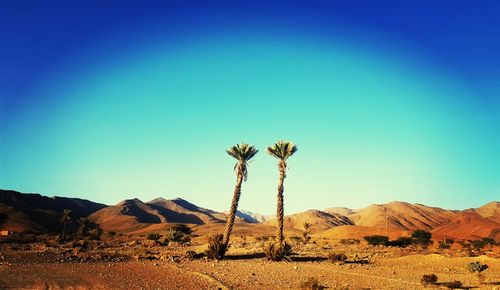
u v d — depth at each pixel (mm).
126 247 54844
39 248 45438
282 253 40125
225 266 33562
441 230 154875
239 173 42219
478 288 25594
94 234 90938
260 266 34344
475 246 85000
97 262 33406
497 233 124312
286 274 29781
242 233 145500
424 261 41938
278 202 42812
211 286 23188
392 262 41812
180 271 28906
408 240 84750
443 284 26281
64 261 32594
